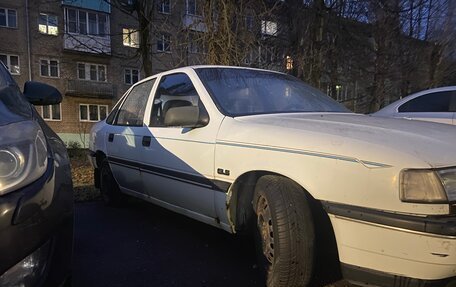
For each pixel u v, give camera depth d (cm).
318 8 1377
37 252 196
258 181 295
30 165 197
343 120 309
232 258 366
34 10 2908
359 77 1761
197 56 997
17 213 184
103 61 3469
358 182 237
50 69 3250
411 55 1831
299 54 1219
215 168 327
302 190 267
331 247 259
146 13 1236
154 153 407
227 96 362
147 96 460
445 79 2109
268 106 362
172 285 314
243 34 988
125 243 407
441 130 273
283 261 261
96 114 3519
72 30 3017
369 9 1658
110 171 533
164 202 415
